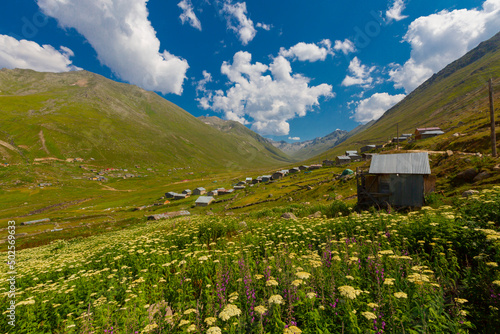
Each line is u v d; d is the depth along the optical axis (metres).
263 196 80.00
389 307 3.68
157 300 5.70
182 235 12.22
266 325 3.89
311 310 3.92
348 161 127.81
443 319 3.47
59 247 25.80
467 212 8.80
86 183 180.38
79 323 4.87
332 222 11.73
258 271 6.24
